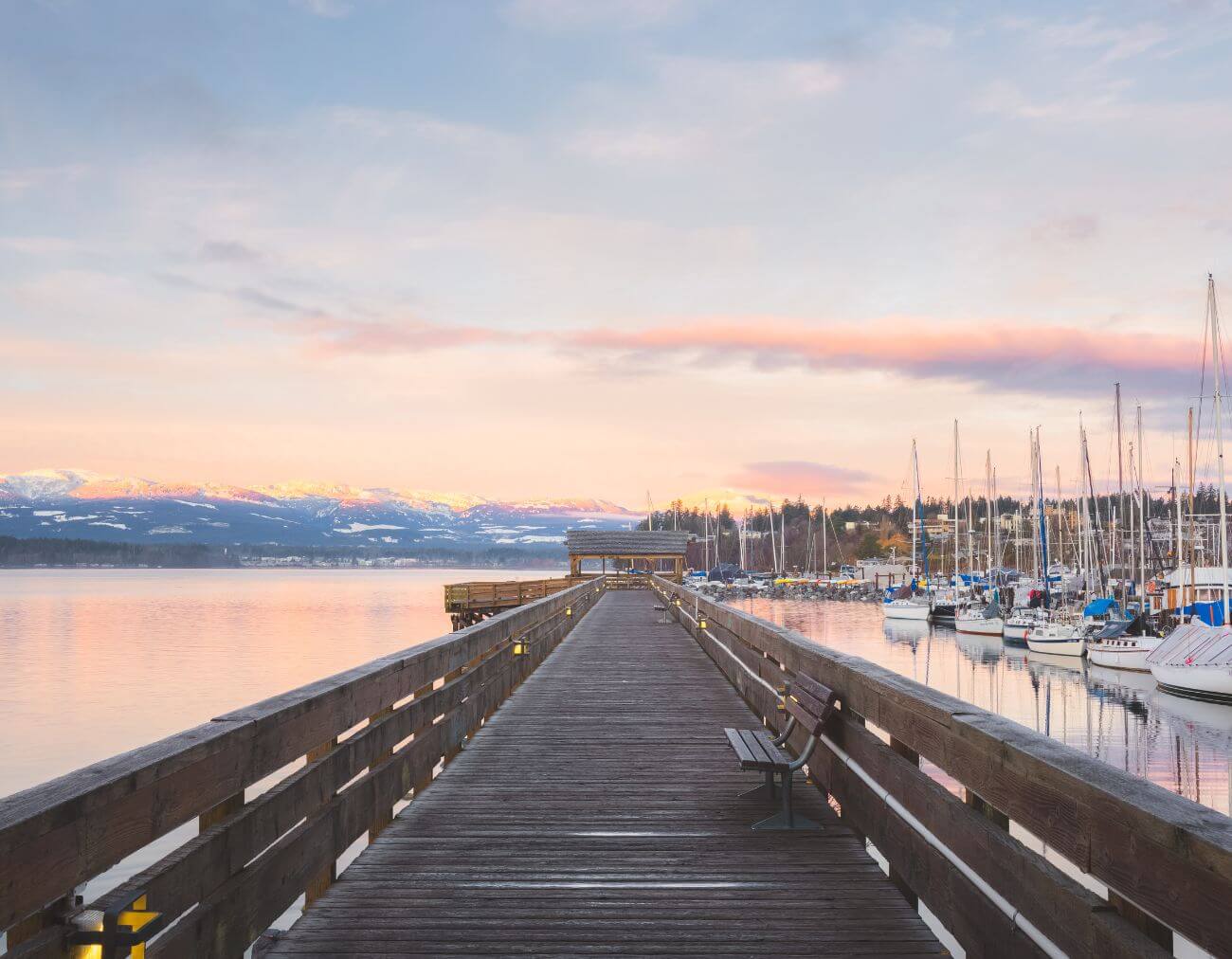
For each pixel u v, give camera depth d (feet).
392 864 16.02
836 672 18.39
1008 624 190.49
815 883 15.10
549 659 50.21
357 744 16.15
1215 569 167.12
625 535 195.31
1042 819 9.14
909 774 13.64
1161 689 126.62
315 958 12.19
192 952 9.77
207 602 377.09
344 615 285.02
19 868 7.07
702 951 12.46
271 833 12.11
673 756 25.14
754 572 505.25
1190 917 6.72
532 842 17.31
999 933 10.16
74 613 286.46
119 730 87.51
